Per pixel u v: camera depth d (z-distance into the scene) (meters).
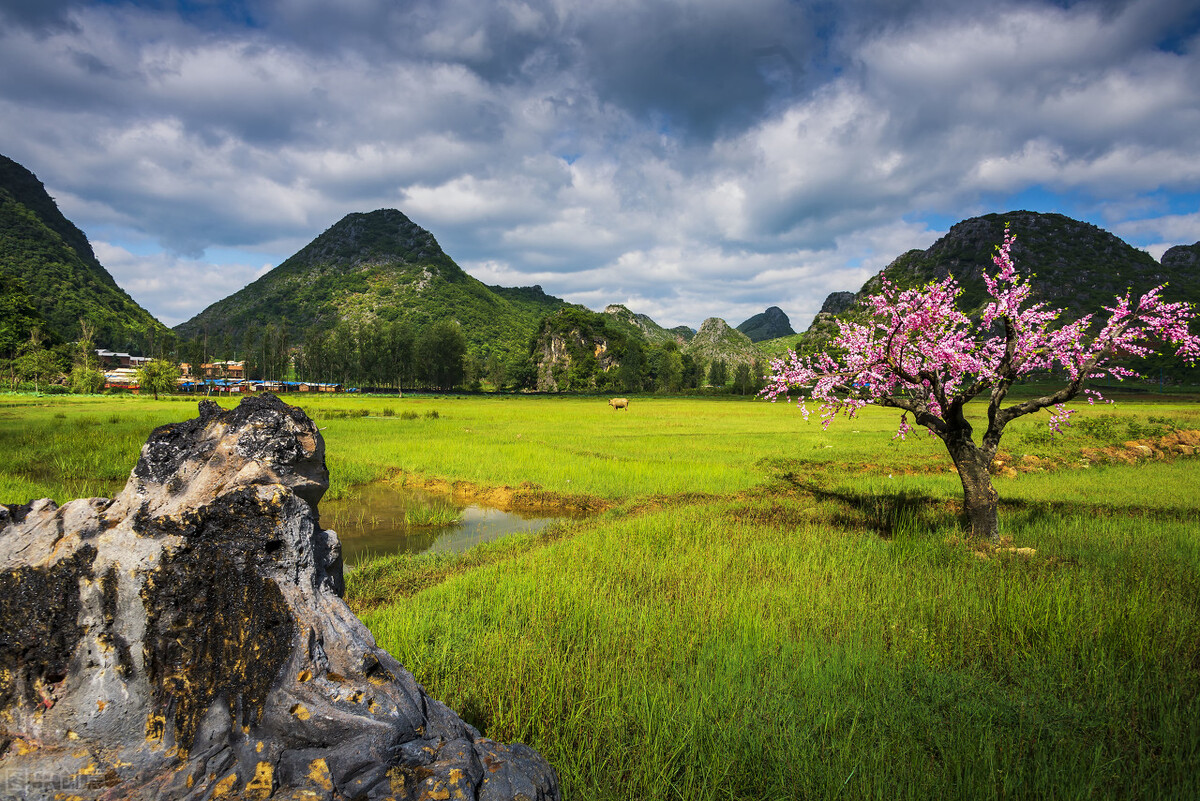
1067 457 17.19
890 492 13.06
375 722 2.21
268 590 2.31
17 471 15.12
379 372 119.12
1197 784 3.22
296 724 2.18
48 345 100.31
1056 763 3.40
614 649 5.10
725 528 9.72
